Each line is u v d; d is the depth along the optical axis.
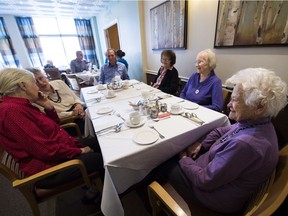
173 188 0.92
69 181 1.01
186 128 1.04
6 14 4.99
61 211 1.25
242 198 0.71
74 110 1.88
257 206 0.52
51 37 6.06
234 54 1.81
